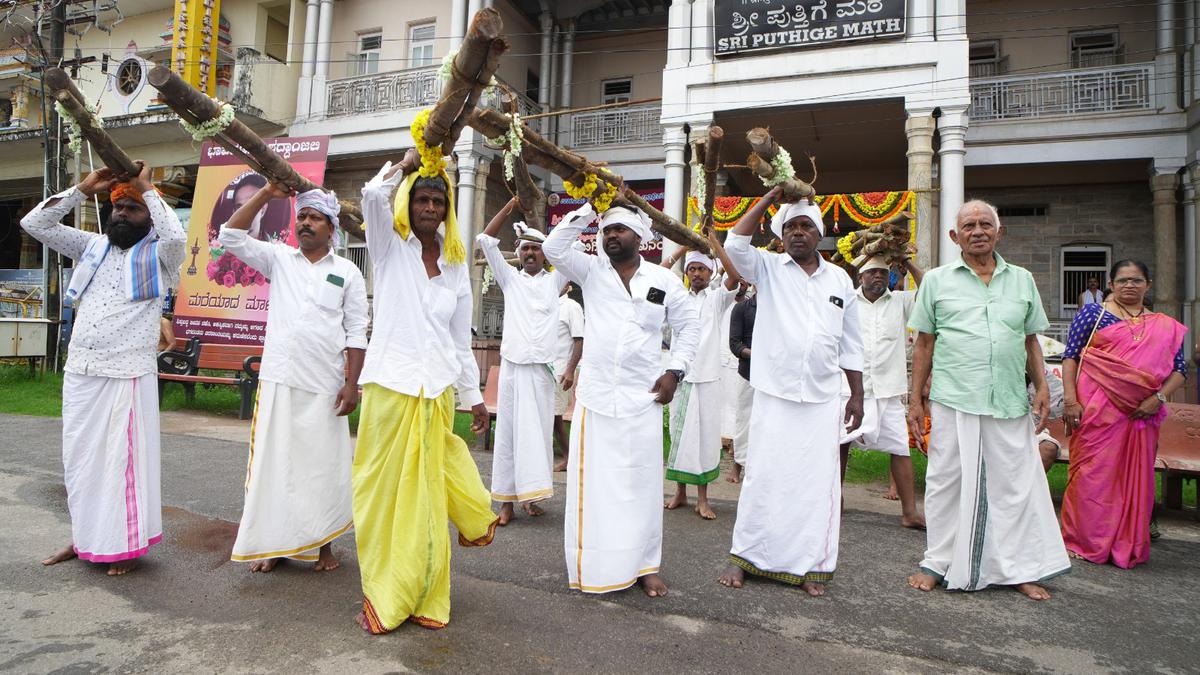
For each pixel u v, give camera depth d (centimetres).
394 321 305
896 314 523
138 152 1625
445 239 323
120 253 367
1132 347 434
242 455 662
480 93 273
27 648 270
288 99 1573
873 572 398
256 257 360
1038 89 1244
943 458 378
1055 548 375
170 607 313
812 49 1127
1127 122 1184
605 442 345
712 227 386
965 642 305
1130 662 289
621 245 353
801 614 331
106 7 1592
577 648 285
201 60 1485
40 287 1859
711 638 301
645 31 1622
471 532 329
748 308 510
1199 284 1130
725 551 429
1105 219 1334
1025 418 375
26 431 762
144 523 356
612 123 1545
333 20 1614
